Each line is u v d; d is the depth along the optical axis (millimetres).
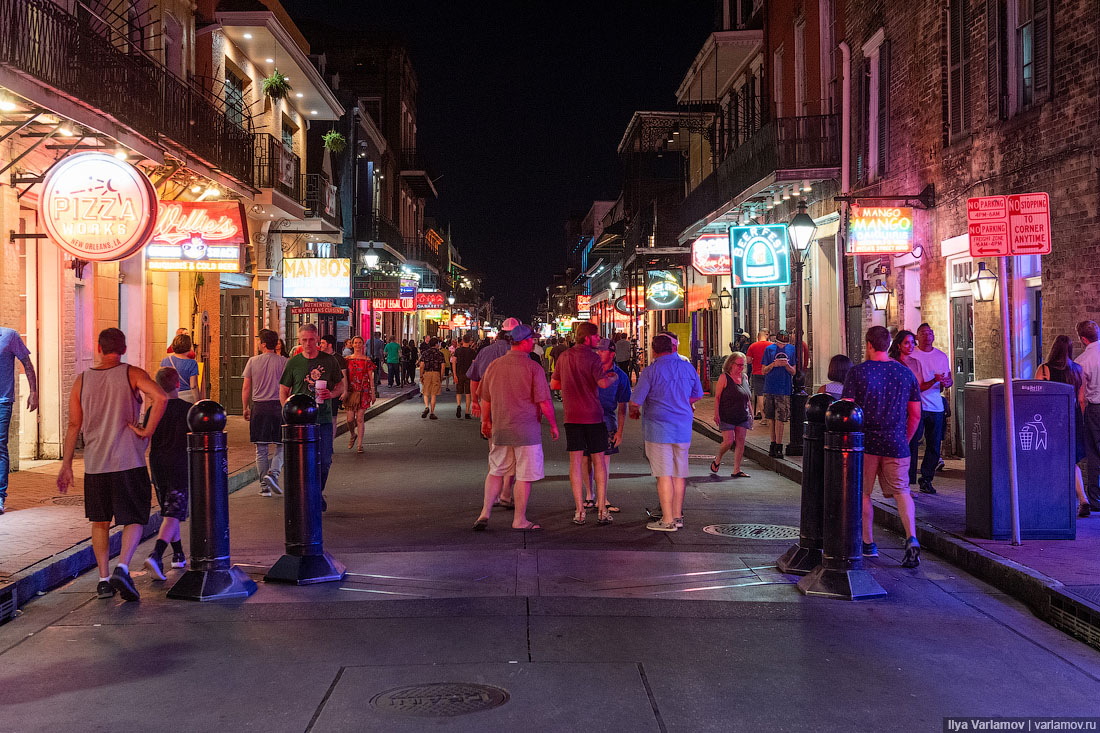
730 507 10305
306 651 5359
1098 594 5953
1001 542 7727
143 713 4465
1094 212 9875
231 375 20500
